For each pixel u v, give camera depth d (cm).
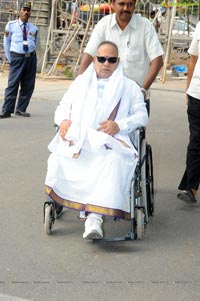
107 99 474
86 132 461
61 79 1714
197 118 562
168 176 684
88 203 450
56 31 1862
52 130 942
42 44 1905
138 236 470
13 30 1030
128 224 518
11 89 1041
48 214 479
